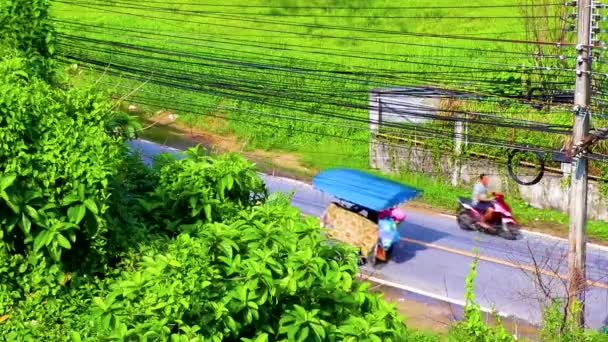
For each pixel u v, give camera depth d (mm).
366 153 24438
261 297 7207
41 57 9641
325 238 8344
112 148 8375
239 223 8117
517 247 18438
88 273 8672
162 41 30094
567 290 12906
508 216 18969
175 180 9648
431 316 15414
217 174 9594
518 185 20984
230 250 7418
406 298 16109
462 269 17281
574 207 13102
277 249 7660
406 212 20594
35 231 7977
